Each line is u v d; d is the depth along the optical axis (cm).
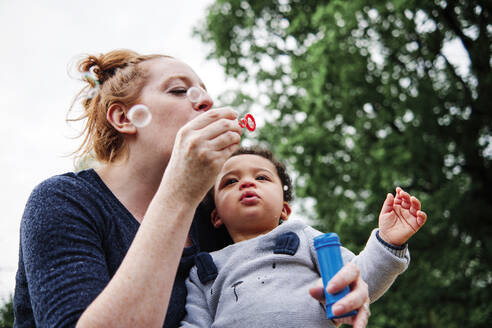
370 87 819
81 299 96
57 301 96
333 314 94
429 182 812
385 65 823
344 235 794
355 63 788
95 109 149
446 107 806
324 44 765
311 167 868
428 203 751
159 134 133
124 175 136
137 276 90
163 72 140
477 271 720
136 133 135
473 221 738
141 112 128
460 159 799
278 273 131
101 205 121
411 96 789
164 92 137
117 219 122
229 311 126
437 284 729
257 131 943
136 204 135
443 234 751
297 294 124
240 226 158
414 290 730
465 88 810
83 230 110
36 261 103
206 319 129
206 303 134
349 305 94
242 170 165
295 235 142
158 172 136
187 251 142
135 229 125
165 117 133
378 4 743
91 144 150
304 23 890
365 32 805
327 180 867
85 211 115
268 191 161
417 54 823
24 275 117
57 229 106
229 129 103
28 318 117
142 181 136
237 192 159
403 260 127
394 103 830
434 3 779
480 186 764
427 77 812
